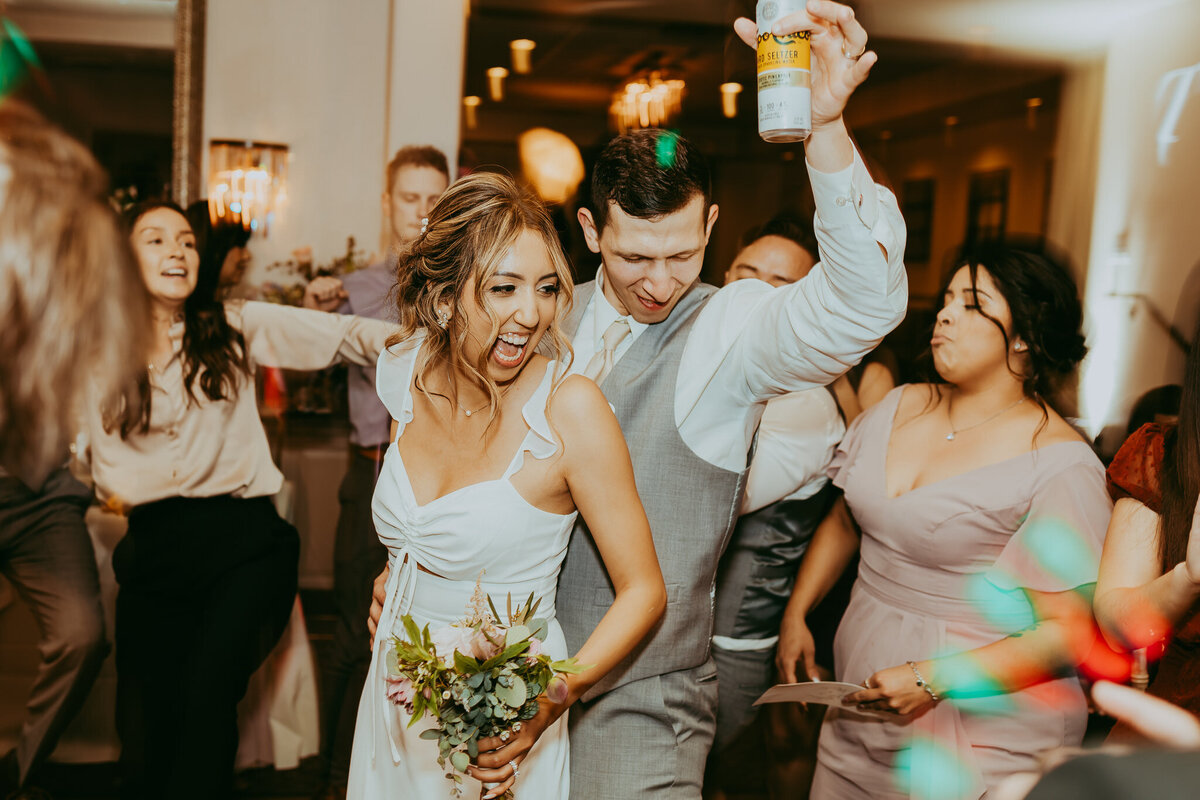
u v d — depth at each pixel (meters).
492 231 1.44
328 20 4.45
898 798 2.01
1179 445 1.63
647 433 1.73
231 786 2.63
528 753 1.57
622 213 1.62
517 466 1.52
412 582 1.58
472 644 1.32
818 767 2.22
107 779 2.91
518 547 1.54
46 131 3.83
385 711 1.61
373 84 4.52
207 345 2.65
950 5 5.41
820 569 2.38
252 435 2.73
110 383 2.58
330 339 2.85
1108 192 5.57
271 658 3.04
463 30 4.56
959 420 2.06
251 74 4.41
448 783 1.60
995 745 1.94
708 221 1.70
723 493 1.77
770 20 1.35
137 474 2.60
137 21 4.25
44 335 2.57
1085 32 5.62
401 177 3.81
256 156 4.42
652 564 1.53
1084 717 2.00
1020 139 6.30
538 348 1.80
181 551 2.61
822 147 1.40
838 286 1.47
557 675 1.42
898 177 7.81
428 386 1.57
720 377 1.71
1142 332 5.25
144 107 4.29
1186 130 5.02
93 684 2.81
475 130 7.35
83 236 2.60
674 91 6.77
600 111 7.45
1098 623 1.71
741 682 2.36
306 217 4.50
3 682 3.04
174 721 2.63
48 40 4.18
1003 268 1.98
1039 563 1.86
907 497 2.01
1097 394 5.27
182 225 2.64
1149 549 1.69
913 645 1.99
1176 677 1.63
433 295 1.50
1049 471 1.90
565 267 1.51
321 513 3.82
